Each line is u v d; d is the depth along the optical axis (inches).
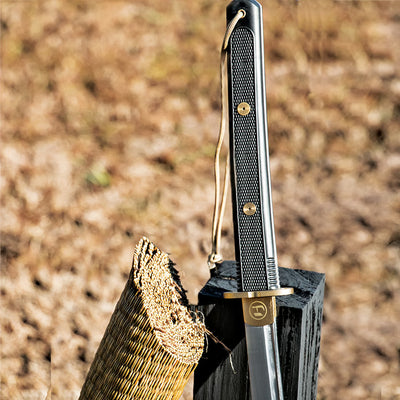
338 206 199.8
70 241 184.9
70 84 257.6
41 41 277.0
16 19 287.6
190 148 226.5
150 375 84.1
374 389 143.6
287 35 275.7
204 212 198.2
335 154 221.1
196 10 298.8
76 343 153.9
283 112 239.1
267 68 261.0
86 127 236.7
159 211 197.9
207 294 91.3
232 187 85.7
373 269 176.9
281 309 88.0
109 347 87.4
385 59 265.3
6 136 229.0
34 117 240.1
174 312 89.9
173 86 257.3
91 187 206.7
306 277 98.1
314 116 237.0
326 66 262.7
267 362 84.1
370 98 245.3
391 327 158.7
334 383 145.1
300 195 204.2
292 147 223.9
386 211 197.2
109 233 188.9
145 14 293.0
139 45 276.5
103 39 278.8
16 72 262.7
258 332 83.8
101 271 175.2
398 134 229.1
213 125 237.6
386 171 214.2
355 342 154.9
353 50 268.8
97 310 163.3
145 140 229.8
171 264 95.6
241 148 84.7
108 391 86.7
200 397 97.1
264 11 286.7
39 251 180.2
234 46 83.7
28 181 206.8
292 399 91.4
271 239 84.8
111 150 224.5
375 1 294.2
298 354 89.2
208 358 94.6
